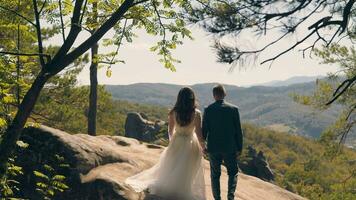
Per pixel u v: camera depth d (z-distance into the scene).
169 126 7.32
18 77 5.96
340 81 21.28
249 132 98.62
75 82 22.98
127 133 34.88
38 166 7.75
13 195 7.56
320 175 35.66
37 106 21.20
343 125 21.33
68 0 5.98
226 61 5.76
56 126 23.16
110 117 46.84
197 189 7.26
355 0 5.54
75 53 5.50
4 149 5.28
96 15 6.23
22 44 15.71
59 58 5.47
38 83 5.39
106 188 7.24
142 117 36.66
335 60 21.22
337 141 22.02
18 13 6.10
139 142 11.99
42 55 5.48
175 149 7.23
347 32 6.05
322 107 21.66
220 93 7.43
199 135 7.20
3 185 5.82
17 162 7.80
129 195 7.16
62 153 7.78
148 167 8.86
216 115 7.25
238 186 10.23
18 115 5.32
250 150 33.88
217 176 7.38
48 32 19.86
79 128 24.02
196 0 5.89
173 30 6.50
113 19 5.61
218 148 7.24
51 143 7.88
